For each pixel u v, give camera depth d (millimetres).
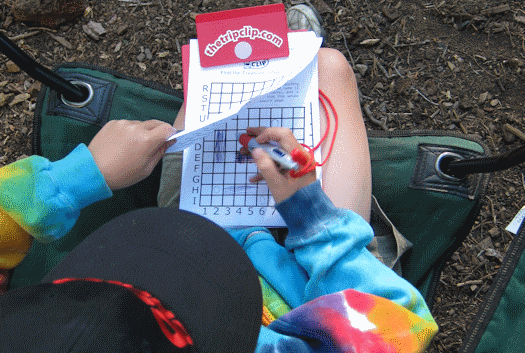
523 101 1356
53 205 730
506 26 1373
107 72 1114
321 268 716
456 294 1341
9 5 1403
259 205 874
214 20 861
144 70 1417
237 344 507
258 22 861
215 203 878
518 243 719
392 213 1064
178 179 958
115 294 445
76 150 771
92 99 1095
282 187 747
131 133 779
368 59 1404
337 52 957
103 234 581
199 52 877
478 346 716
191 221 588
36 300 433
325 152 887
